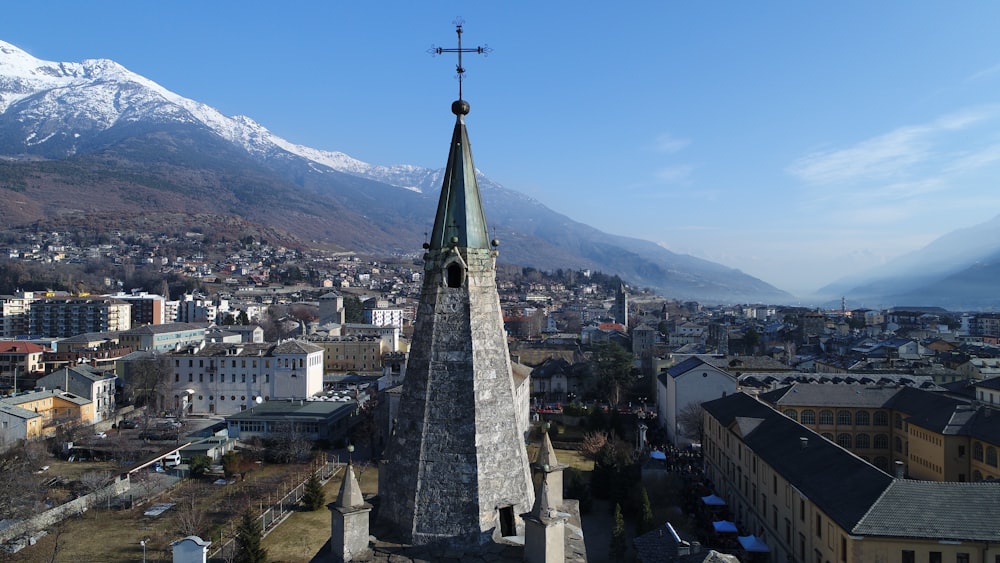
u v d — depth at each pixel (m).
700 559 50.47
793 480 70.12
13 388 161.75
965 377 144.62
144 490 101.38
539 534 18.75
